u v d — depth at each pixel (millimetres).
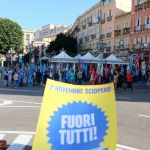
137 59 45656
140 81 45844
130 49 65812
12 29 90688
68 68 40219
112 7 76312
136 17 65000
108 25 78562
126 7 75938
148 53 59781
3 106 17641
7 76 33375
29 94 24969
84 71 45969
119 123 13023
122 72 36188
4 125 12234
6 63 85312
